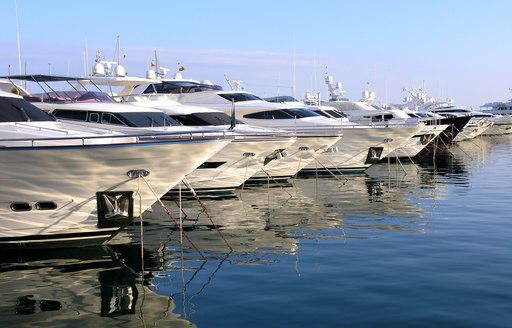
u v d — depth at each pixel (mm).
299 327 6465
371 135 23156
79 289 8047
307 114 22438
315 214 14016
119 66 20094
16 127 10234
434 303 7176
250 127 18828
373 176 22828
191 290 7949
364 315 6801
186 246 10656
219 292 7828
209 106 21656
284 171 20672
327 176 22828
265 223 12898
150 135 9617
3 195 9281
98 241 10156
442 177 22109
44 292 7902
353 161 23609
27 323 6781
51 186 9297
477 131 46406
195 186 17203
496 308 6953
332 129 21422
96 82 19562
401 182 20672
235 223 12938
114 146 9023
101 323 6773
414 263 9156
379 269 8836
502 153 34594
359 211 14398
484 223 12477
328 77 34531
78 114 14984
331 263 9273
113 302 7484
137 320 6848
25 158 8922
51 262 9422
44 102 15531
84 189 9414
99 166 9203
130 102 18453
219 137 9891
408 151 29422
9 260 9531
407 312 6871
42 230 9641
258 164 17531
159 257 9820
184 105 18609
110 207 9625
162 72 23844
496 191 17703
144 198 9898
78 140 9617
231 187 17781
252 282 8273
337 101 33062
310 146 20188
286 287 7988
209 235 11656
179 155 9562
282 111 21984
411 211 14266
